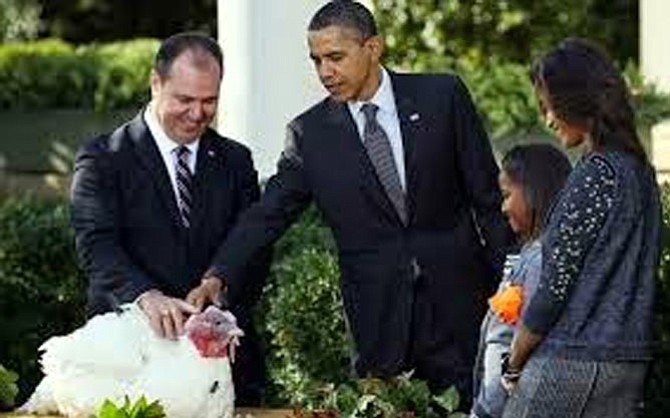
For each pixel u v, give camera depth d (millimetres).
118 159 9578
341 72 9305
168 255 9547
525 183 8328
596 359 7645
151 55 21234
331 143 9547
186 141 9523
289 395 11969
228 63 13047
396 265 9508
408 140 9453
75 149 21141
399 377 9023
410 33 20234
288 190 9641
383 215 9516
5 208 14023
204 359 8672
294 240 12484
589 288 7648
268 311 12086
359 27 9289
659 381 11000
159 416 8430
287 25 12844
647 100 17141
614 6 23094
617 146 7719
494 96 17594
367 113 9477
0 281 13094
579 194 7629
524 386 7773
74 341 8758
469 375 9562
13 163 21438
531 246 8266
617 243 7629
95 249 9438
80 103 21219
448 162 9523
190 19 28672
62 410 8828
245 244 9492
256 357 9844
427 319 9531
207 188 9625
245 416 9062
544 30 20625
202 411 8633
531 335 7711
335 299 11805
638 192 7676
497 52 20375
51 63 21391
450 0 20141
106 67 21125
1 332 13031
